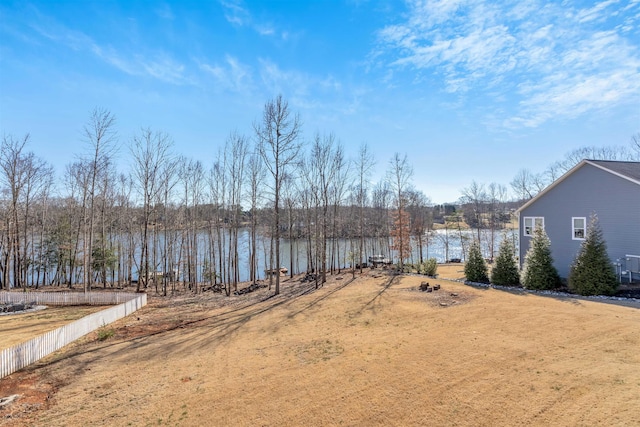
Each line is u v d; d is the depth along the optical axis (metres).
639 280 14.41
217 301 20.11
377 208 41.00
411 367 8.00
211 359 9.83
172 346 11.35
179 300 21.09
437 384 7.05
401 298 15.39
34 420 6.93
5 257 28.03
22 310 17.98
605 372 6.73
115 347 11.59
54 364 10.10
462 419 5.80
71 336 12.32
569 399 5.95
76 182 29.77
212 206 32.41
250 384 7.94
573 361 7.36
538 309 11.58
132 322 15.30
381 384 7.34
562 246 18.20
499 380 6.91
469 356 8.23
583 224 17.02
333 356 9.24
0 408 7.41
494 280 16.84
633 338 8.34
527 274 15.36
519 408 5.88
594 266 13.35
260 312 15.62
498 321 10.69
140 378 8.77
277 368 8.77
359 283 20.98
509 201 46.94
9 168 25.06
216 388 7.86
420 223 36.66
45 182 38.09
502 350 8.36
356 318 12.94
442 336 9.88
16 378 9.14
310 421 6.24
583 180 17.03
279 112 21.52
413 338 10.01
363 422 6.06
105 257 26.83
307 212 29.97
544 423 5.41
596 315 10.34
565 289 14.47
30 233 30.66
